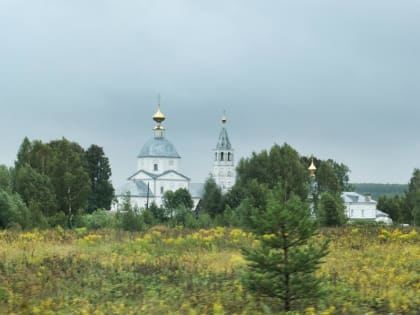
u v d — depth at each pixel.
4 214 58.03
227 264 31.53
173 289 24.64
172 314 19.91
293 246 20.47
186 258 34.66
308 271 20.33
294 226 20.00
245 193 118.75
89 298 22.78
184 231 53.53
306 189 140.75
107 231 53.62
